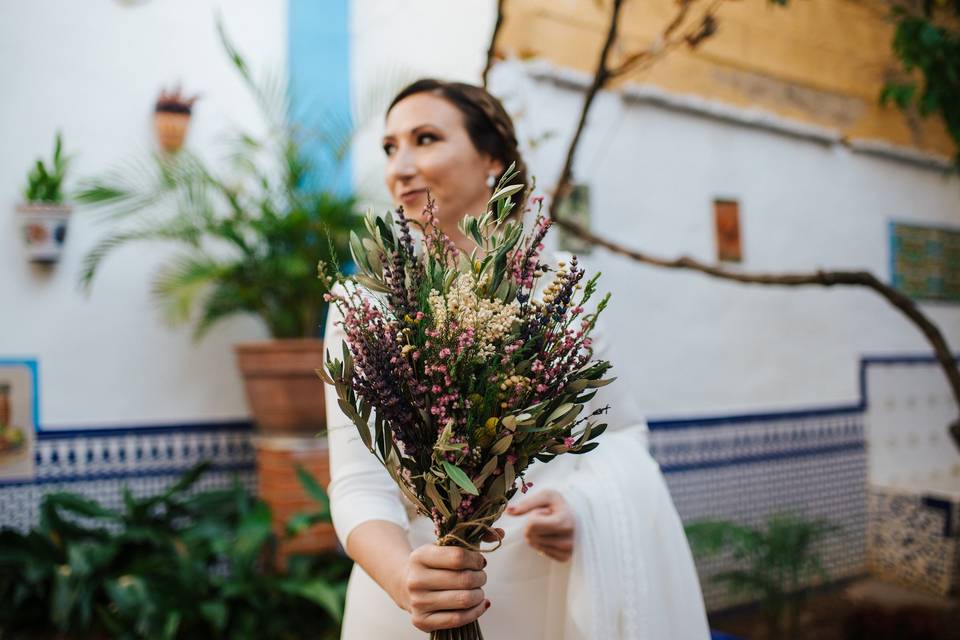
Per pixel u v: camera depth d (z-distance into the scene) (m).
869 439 5.14
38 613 3.92
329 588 3.85
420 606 1.25
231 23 4.75
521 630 1.59
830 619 4.25
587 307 1.73
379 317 1.21
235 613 3.90
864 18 5.09
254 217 4.61
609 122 4.21
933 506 4.70
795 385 4.84
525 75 3.96
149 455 4.43
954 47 3.67
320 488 4.09
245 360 4.25
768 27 4.67
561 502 1.61
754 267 4.70
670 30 3.60
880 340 5.27
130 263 4.45
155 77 4.54
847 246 5.10
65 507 4.02
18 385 4.15
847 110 5.07
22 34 4.24
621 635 1.61
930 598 4.52
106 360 4.36
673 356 4.35
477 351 1.16
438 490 1.23
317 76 4.96
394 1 4.74
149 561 3.94
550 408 1.21
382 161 4.91
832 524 4.88
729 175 4.64
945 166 5.55
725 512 4.46
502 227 1.34
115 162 4.42
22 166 4.22
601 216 4.14
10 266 4.17
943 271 5.60
